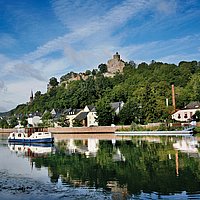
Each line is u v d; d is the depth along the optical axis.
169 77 187.00
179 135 95.56
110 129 125.56
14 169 37.03
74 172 34.19
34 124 197.88
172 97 147.75
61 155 51.44
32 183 28.69
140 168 35.81
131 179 30.06
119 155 48.38
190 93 157.62
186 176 30.86
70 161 43.34
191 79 172.88
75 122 159.88
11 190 26.08
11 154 56.09
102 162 41.31
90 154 51.25
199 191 25.48
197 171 33.19
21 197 23.95
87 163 40.84
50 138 84.38
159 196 24.25
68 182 29.03
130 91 173.62
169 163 38.59
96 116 150.88
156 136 94.44
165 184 27.91
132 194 24.78
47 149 65.00
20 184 28.30
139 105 127.94
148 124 115.81
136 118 125.31
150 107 121.06
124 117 128.62
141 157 45.03
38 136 85.12
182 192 25.27
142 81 197.75
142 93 126.06
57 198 23.64
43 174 33.25
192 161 39.59
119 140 83.25
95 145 69.19
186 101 154.38
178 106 151.88
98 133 129.00
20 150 64.81
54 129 139.25
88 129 131.50
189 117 135.88
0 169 37.09
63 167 37.88
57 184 28.28
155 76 197.38
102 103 137.62
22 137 90.62
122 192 25.38
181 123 114.19
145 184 27.94
